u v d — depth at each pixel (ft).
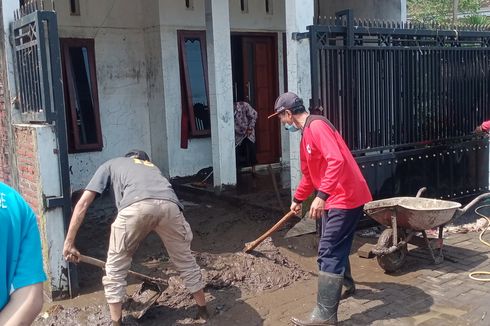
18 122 17.75
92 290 16.90
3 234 5.98
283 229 22.34
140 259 19.31
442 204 18.30
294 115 14.60
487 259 18.58
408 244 19.56
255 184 29.96
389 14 31.53
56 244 16.05
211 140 31.09
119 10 31.35
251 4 34.27
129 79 32.14
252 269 17.19
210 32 27.71
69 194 16.14
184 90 32.04
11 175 18.20
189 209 26.58
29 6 16.22
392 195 22.82
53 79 15.64
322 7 35.32
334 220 13.67
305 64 20.49
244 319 14.53
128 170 13.84
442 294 15.74
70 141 30.09
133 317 14.39
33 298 6.10
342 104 20.94
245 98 34.58
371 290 16.21
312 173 14.43
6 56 17.51
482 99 26.05
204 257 18.04
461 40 24.76
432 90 23.90
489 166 26.73
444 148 24.57
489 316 14.19
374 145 22.07
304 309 15.02
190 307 15.19
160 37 31.09
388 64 22.21
